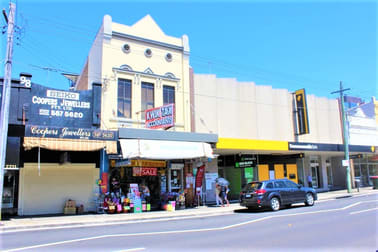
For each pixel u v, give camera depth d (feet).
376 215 43.01
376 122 109.60
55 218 46.11
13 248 26.96
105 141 50.60
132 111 61.31
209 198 68.39
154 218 47.47
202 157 59.47
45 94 52.60
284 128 83.10
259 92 80.64
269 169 83.41
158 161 61.31
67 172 54.54
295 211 50.83
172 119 53.88
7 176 50.37
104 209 52.11
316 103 94.12
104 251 25.21
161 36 67.21
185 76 68.74
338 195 79.41
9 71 43.65
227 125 73.41
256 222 40.29
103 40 59.88
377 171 116.57
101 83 57.62
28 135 45.03
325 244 26.27
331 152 89.25
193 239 29.84
